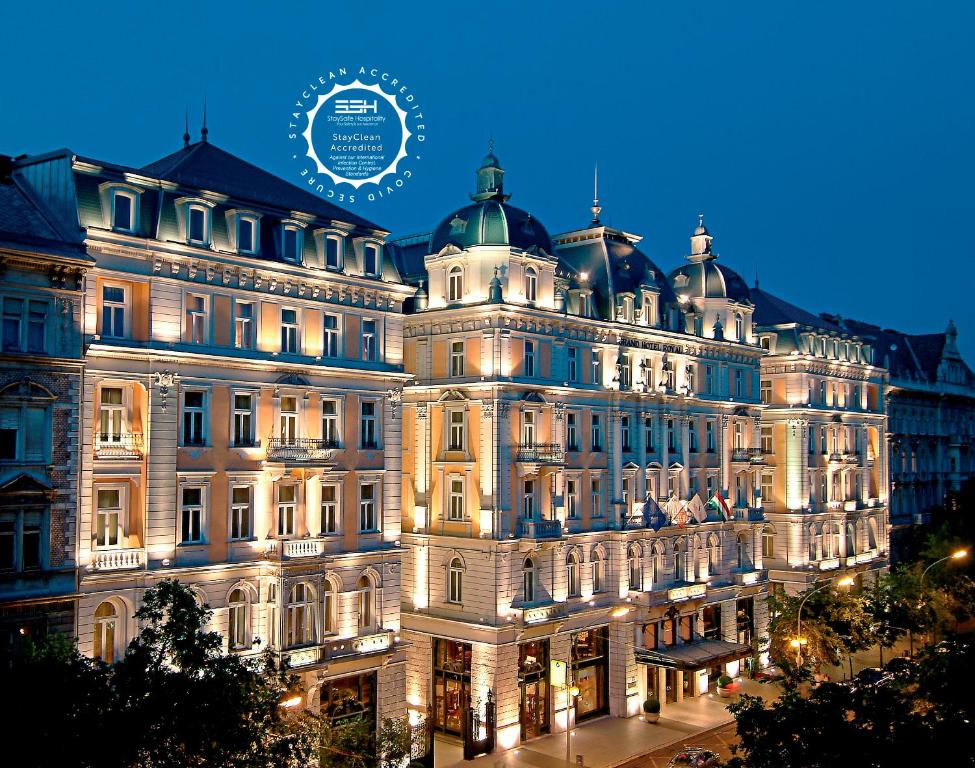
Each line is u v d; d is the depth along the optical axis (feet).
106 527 132.57
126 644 131.54
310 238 157.69
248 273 147.64
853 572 284.82
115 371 131.85
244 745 97.19
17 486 119.34
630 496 211.20
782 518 271.49
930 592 220.23
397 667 164.86
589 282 209.67
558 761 175.11
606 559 206.28
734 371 246.68
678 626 217.77
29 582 119.85
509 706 181.68
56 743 85.25
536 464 186.29
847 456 288.92
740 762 93.86
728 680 220.23
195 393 141.79
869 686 98.63
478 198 200.75
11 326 121.08
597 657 204.74
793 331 275.59
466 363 189.57
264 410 149.59
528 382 188.75
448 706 188.96
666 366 223.92
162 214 138.51
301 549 149.89
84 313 128.98
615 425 208.33
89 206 131.23
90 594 127.54
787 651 213.25
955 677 87.15
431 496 194.29
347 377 161.58
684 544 225.15
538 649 190.80
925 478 342.85
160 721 91.56
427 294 200.03
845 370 294.46
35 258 121.19
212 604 141.38
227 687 96.68
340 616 157.89
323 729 117.80
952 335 371.15
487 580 182.60
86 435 128.88
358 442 163.22
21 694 87.40
